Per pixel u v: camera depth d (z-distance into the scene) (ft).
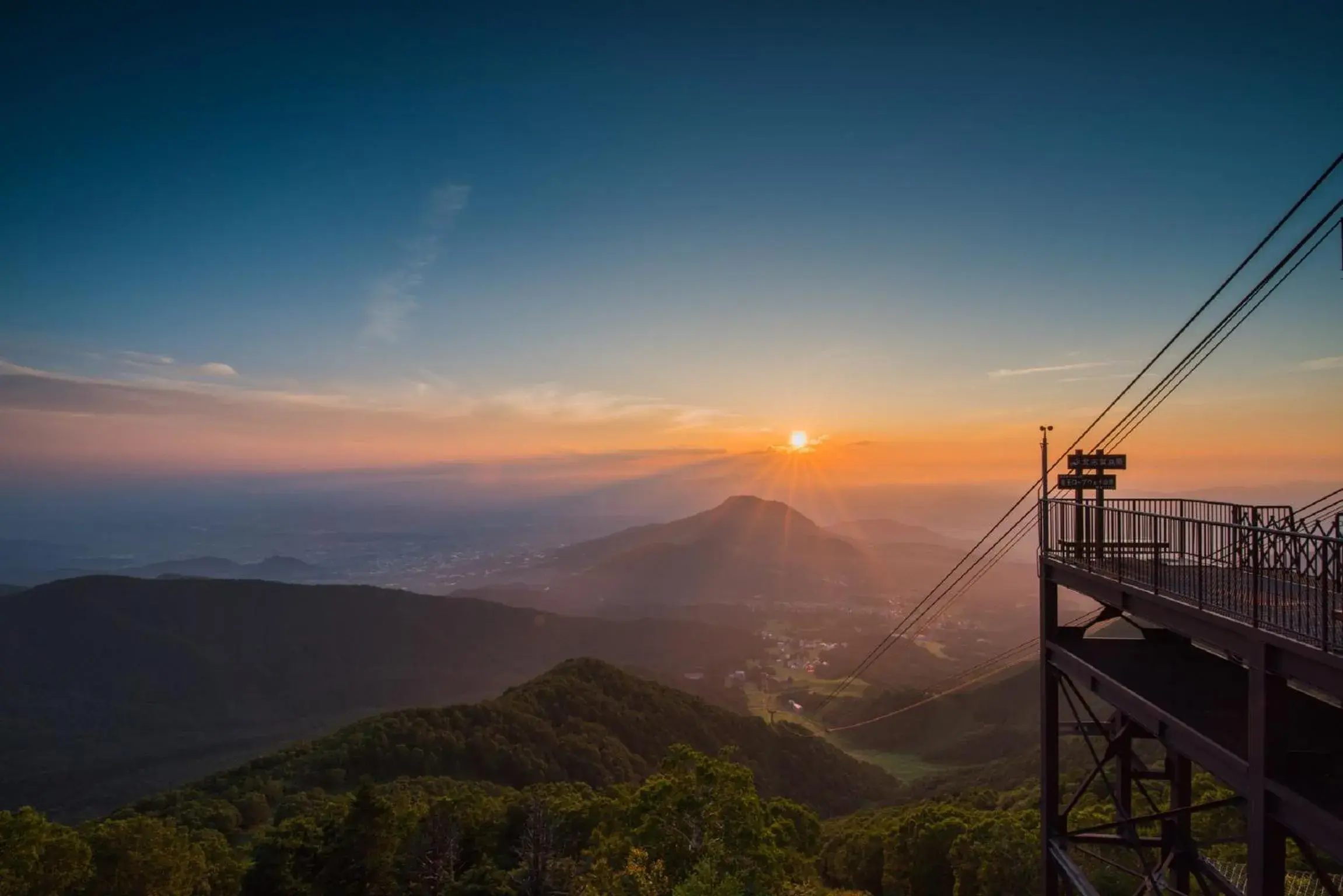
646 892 78.84
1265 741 31.32
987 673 530.68
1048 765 54.03
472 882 120.98
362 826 132.26
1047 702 54.75
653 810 93.04
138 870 115.34
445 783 230.48
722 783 92.38
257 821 208.33
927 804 183.52
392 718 282.36
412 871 134.92
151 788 473.26
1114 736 52.54
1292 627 30.81
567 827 130.93
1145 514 43.86
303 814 193.57
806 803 325.01
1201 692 43.01
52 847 106.93
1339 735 33.96
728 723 374.22
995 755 391.86
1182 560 39.91
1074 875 48.14
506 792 203.41
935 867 137.49
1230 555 35.99
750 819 89.35
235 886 132.26
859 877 163.94
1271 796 31.35
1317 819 28.12
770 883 84.07
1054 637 54.80
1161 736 40.04
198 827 188.75
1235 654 34.09
